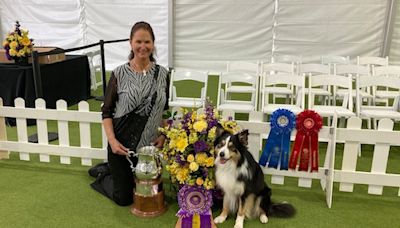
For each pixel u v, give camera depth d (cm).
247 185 239
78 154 342
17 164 350
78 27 878
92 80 681
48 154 351
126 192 271
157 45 852
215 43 830
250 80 441
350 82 403
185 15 817
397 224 254
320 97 561
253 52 823
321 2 762
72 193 292
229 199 249
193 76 446
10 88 462
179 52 849
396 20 747
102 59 548
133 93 258
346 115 360
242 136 236
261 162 296
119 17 851
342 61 592
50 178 320
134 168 257
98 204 276
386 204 281
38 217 256
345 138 280
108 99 266
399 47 762
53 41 898
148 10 832
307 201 285
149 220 255
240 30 812
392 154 388
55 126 463
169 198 286
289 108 390
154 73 266
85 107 328
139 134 267
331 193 274
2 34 920
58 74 521
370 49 773
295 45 802
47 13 880
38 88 423
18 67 461
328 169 284
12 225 246
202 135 247
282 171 296
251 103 436
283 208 259
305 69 506
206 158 243
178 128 254
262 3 784
